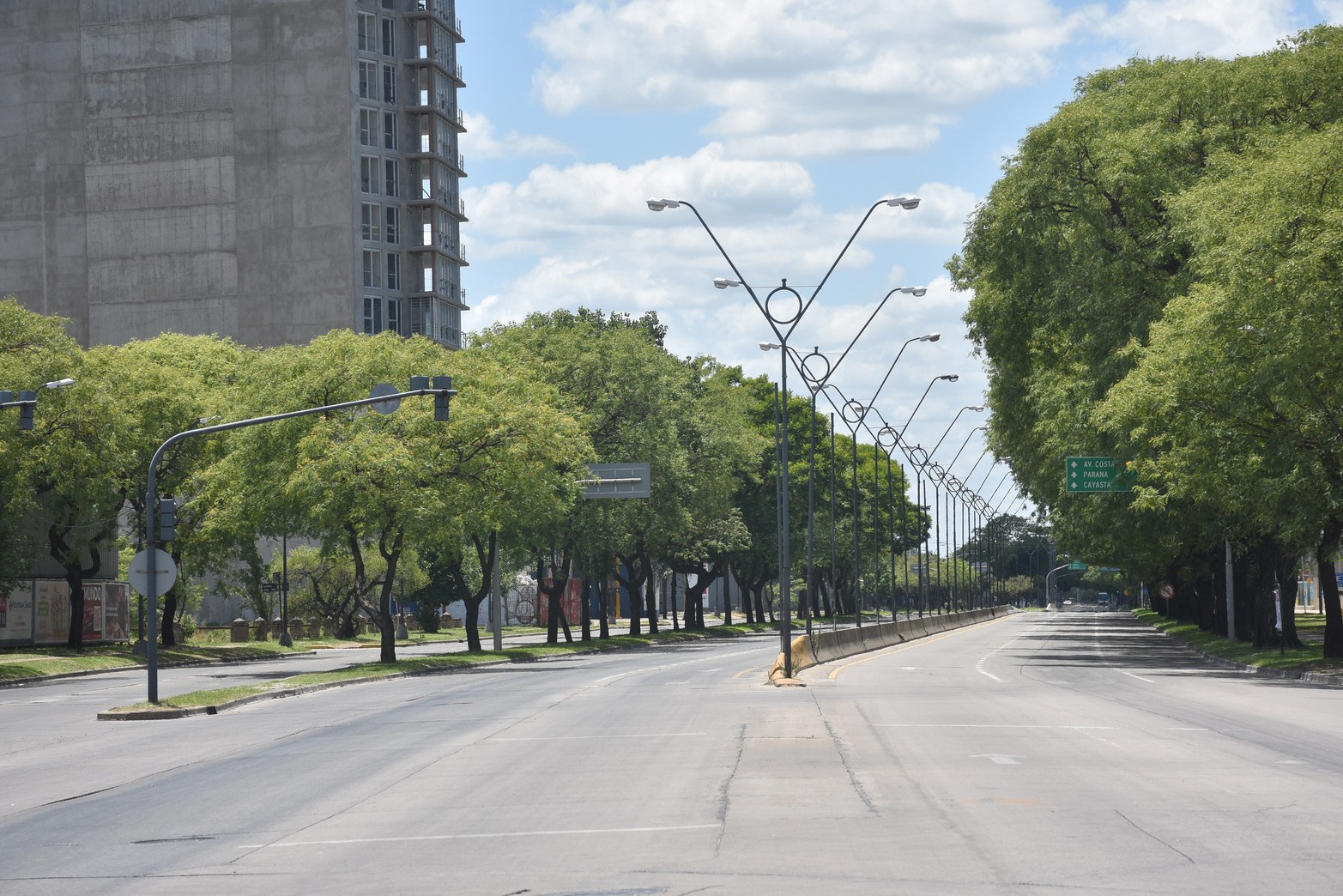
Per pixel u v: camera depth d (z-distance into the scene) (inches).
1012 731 897.5
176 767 834.2
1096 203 1817.2
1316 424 1456.7
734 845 468.4
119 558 3513.8
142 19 4881.9
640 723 1002.7
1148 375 1546.5
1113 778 646.5
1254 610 2239.2
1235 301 1412.4
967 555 6643.7
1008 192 1899.6
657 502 3034.0
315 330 4763.8
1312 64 1721.2
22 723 1282.0
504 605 5536.4
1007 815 528.4
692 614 4436.5
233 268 4820.4
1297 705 1148.5
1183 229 1599.4
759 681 1526.8
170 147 4864.7
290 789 690.2
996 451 2704.2
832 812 542.3
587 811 568.1
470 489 2155.5
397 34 4926.2
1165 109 1812.3
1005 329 2108.8
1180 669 1863.9
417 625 4475.9
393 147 4909.0
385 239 4854.8
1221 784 617.9
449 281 5108.3
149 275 4862.2
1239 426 1508.4
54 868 482.6
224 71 4840.1
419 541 2135.8
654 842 481.4
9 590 2409.0
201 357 2928.2
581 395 2989.7
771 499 4480.8
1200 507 1984.5
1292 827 495.2
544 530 2883.9
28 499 2207.2
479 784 679.7
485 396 2240.4
